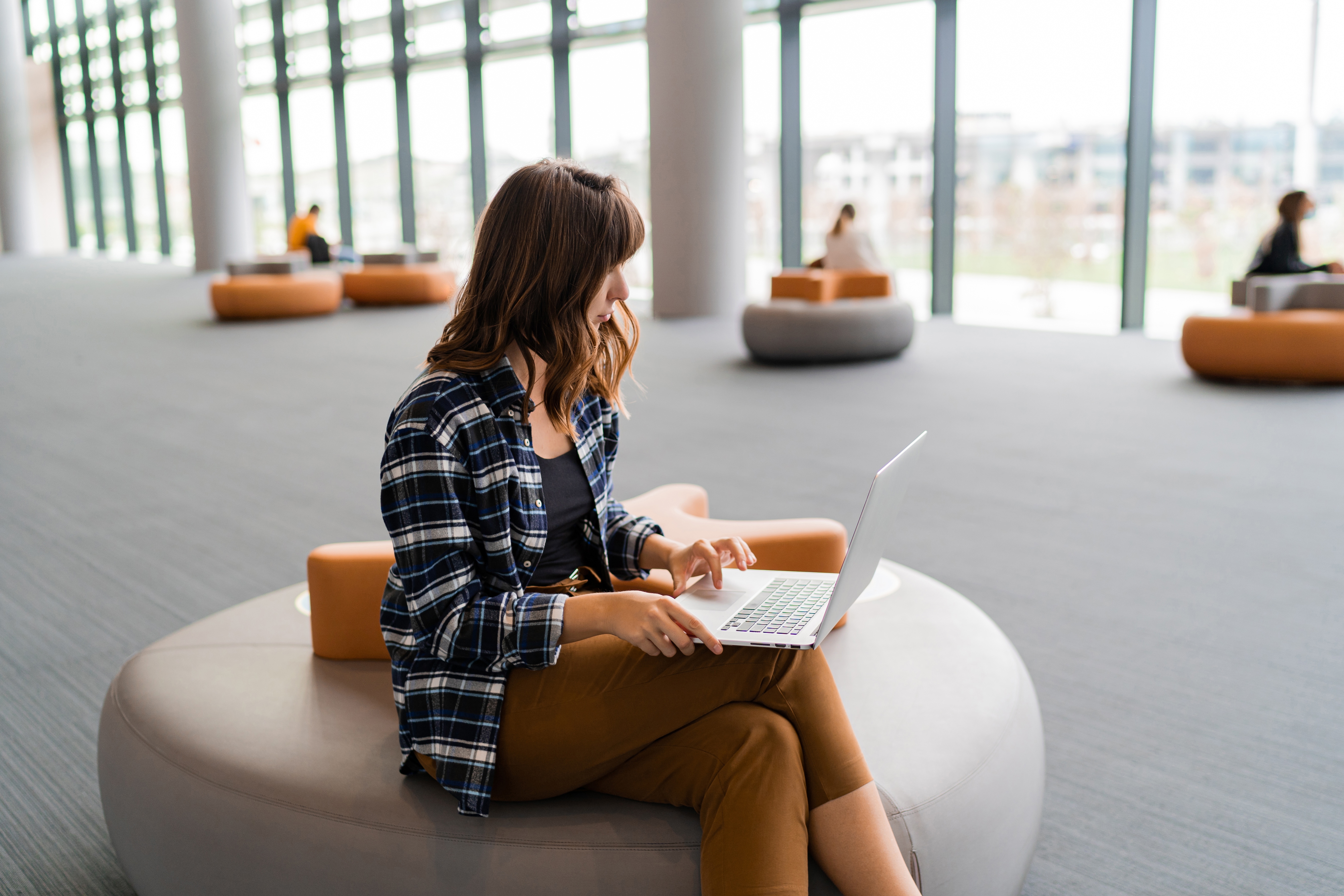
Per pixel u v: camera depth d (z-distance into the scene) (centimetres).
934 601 236
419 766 161
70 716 273
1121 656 293
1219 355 694
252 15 1794
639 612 141
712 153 1090
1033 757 187
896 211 1099
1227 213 877
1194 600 332
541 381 163
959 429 582
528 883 148
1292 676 279
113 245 2412
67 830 222
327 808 160
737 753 140
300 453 563
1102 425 582
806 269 985
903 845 157
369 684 197
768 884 133
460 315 156
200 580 376
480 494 149
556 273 149
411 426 145
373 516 450
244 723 182
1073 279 983
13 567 393
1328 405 617
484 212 154
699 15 1059
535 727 149
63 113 2439
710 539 220
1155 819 216
